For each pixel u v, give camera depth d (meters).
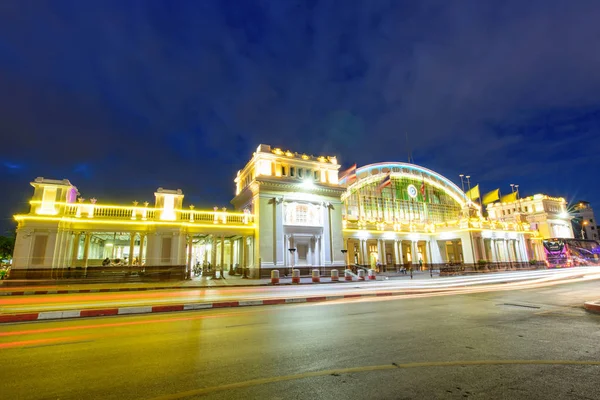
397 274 48.34
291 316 12.52
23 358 7.11
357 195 64.88
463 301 16.80
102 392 5.23
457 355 7.12
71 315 12.75
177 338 8.90
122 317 12.68
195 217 40.84
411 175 71.88
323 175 48.03
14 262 31.67
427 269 58.72
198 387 5.40
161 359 6.96
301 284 32.41
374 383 5.53
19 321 11.84
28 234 32.62
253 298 18.16
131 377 5.89
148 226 37.41
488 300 17.12
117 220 36.34
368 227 54.97
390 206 67.94
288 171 45.44
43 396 5.09
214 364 6.60
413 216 70.06
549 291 21.42
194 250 61.16
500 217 89.50
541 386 5.36
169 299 18.47
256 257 41.16
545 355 7.11
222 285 29.55
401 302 16.64
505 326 10.27
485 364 6.51
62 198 35.09
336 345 8.00
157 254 36.50
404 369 6.23
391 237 56.59
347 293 20.70
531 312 13.07
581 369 6.19
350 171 54.66
